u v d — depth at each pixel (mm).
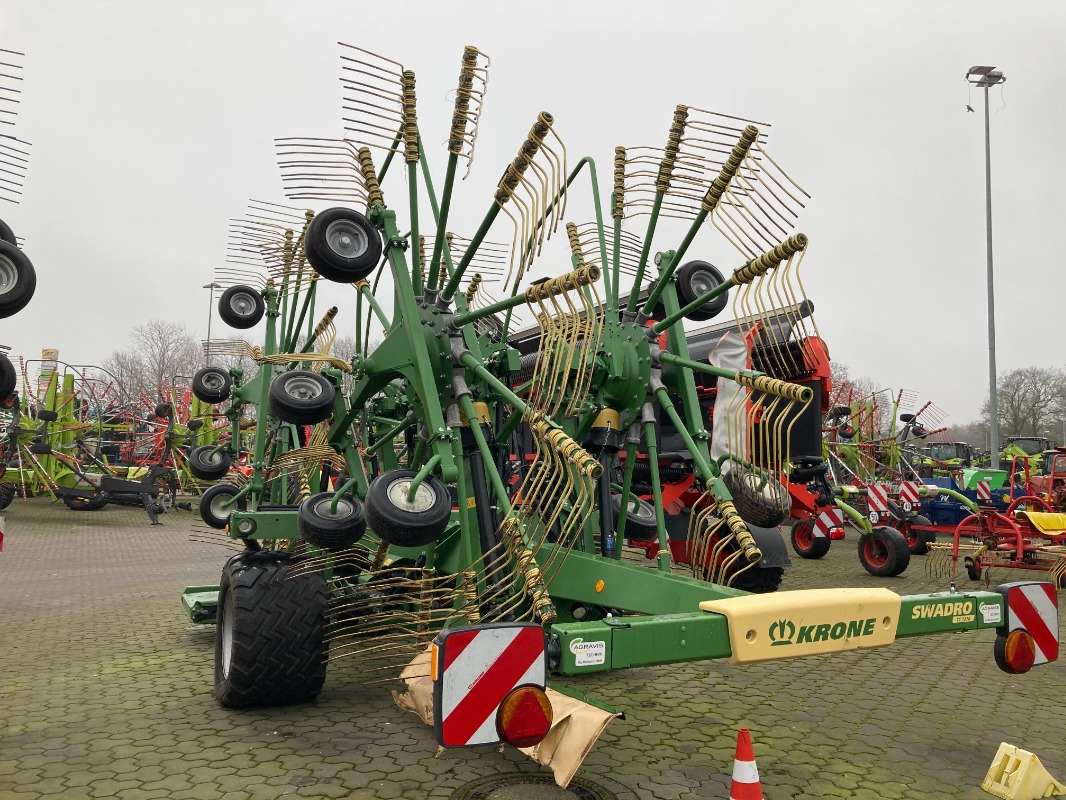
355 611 5047
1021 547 9320
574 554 4160
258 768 3641
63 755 3816
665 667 5719
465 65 3904
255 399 7574
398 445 6273
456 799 3293
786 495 4250
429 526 3561
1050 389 59969
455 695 2518
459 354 4141
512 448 6082
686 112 4547
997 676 5492
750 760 2742
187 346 55031
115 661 5770
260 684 4340
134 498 20906
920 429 19172
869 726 4367
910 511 12586
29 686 5074
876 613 3162
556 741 3045
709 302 4867
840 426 14555
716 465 4398
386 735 4090
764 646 2906
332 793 3357
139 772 3596
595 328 4324
